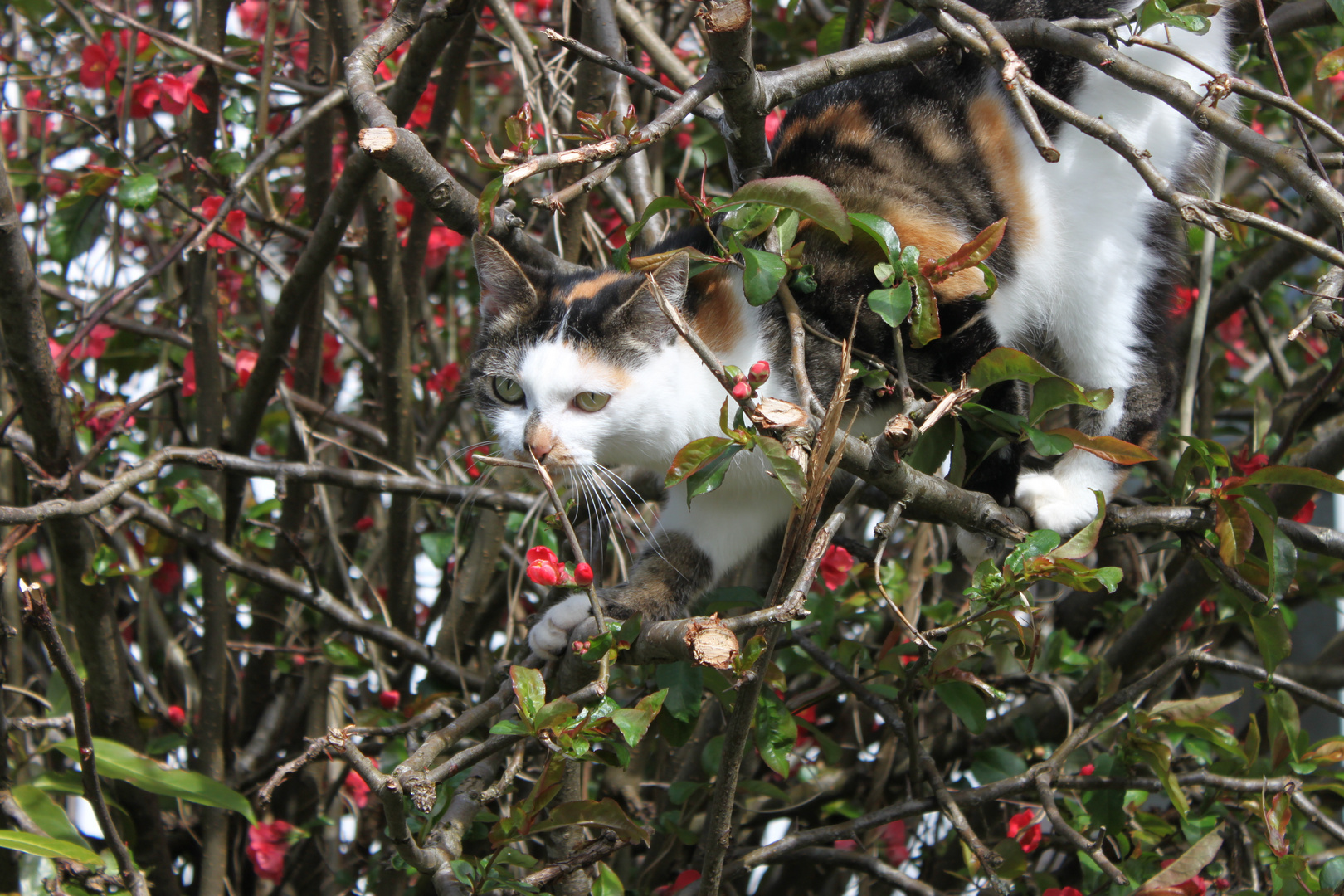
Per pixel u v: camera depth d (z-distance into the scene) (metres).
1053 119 2.46
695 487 1.58
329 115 2.62
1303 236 1.53
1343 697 3.35
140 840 2.45
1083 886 2.48
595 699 1.53
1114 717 2.22
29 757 2.39
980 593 1.76
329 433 3.32
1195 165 2.60
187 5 3.33
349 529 3.13
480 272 2.39
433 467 3.41
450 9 2.02
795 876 2.85
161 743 2.53
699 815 2.62
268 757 2.88
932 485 1.67
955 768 3.02
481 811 1.99
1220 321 3.10
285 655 2.91
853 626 3.12
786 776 2.00
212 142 2.71
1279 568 1.84
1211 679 2.70
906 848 2.83
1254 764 2.18
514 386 2.41
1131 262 2.51
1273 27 2.63
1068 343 2.57
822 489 1.31
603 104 2.49
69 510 2.03
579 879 1.93
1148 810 2.79
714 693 2.04
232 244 2.69
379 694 2.72
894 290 1.67
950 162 2.39
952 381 2.28
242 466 2.39
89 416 2.44
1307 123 1.65
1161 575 2.90
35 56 3.53
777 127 2.63
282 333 2.49
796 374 1.65
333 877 2.70
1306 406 2.29
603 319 2.27
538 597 3.20
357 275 3.36
